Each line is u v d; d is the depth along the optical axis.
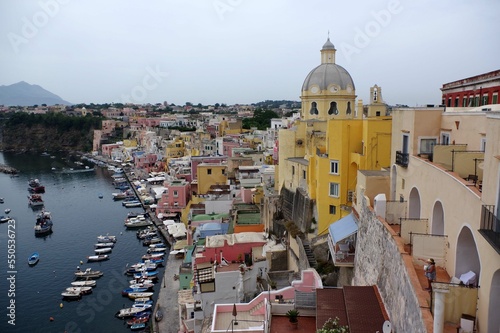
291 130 60.47
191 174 120.25
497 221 14.72
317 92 65.69
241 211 73.38
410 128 27.61
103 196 143.88
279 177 63.66
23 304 68.12
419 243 20.66
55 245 94.25
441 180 21.48
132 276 77.25
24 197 143.00
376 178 32.66
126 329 60.66
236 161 101.94
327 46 68.00
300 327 28.70
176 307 63.66
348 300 24.55
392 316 21.61
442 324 15.46
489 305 15.21
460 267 19.08
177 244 85.62
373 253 27.06
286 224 52.41
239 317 33.44
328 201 47.19
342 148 45.38
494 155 15.30
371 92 67.12
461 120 24.80
